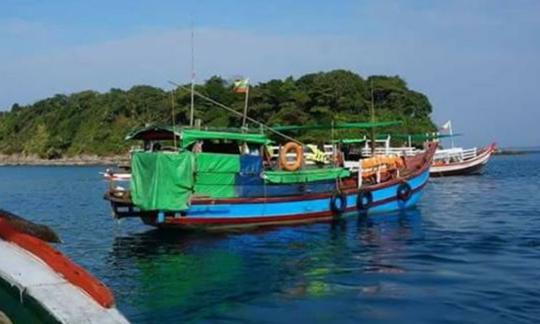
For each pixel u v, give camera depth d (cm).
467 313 1148
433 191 4559
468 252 1819
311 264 1694
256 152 2600
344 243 2078
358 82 11000
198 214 2330
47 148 15938
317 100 10412
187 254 1925
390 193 2950
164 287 1445
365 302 1248
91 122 15800
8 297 501
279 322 1123
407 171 3133
